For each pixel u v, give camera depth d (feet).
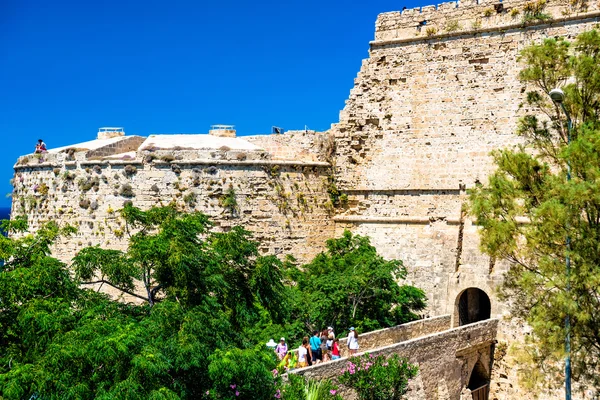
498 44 139.13
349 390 93.40
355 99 154.71
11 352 69.97
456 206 140.05
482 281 132.16
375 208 150.20
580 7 131.23
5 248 76.33
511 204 95.25
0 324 71.82
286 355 96.07
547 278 92.99
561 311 88.58
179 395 71.15
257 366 73.20
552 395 119.03
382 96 151.74
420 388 104.47
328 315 122.21
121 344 63.93
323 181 152.76
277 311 96.37
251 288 91.45
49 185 158.51
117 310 78.89
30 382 61.62
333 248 143.13
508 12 138.82
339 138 155.74
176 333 72.59
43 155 162.50
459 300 136.77
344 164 154.92
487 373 127.13
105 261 80.64
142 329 69.46
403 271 133.90
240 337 82.02
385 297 127.03
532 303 100.53
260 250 142.92
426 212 143.74
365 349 107.55
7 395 59.62
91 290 83.10
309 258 147.74
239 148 152.76
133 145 170.71
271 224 144.46
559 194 88.48
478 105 140.15
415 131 147.02
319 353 101.14
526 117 106.52
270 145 159.74
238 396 74.95
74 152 156.97
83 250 82.23
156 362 64.95
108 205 148.56
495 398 126.52
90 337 65.16
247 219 143.33
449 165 142.10
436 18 146.82
